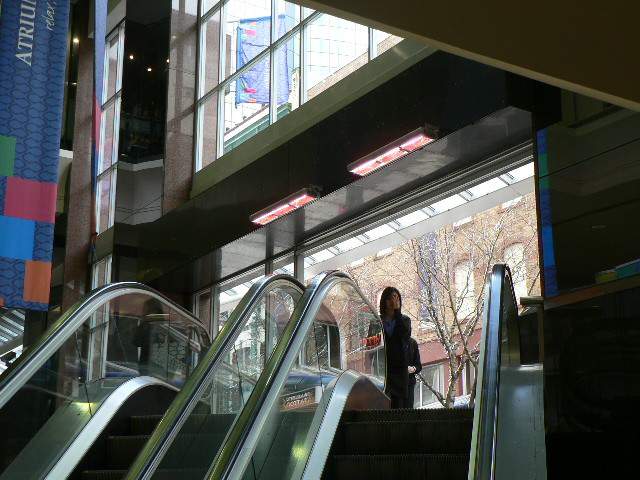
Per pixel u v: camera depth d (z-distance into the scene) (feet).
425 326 58.70
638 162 26.17
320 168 37.68
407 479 18.65
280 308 28.96
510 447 18.25
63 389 25.09
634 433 24.75
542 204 28.84
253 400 18.10
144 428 26.08
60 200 60.59
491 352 17.42
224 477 15.81
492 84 29.96
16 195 36.78
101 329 28.58
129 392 26.91
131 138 51.16
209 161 50.16
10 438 22.85
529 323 28.68
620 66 16.21
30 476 22.66
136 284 30.09
